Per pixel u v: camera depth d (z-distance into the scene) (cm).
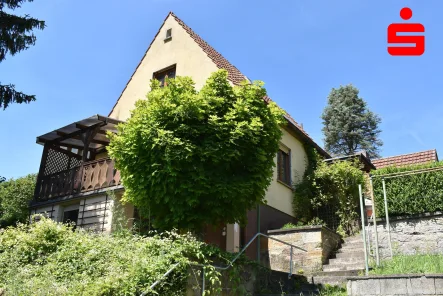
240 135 764
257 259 1057
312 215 1403
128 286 529
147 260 579
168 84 840
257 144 815
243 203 796
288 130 1420
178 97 779
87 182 1229
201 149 746
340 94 3938
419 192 1049
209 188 743
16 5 1289
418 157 1866
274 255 1073
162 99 793
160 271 564
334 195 1373
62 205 1316
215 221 785
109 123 1241
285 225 1155
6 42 1230
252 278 750
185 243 634
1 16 1232
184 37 1415
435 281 555
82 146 1434
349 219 1325
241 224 833
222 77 841
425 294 557
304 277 822
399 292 575
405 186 1070
